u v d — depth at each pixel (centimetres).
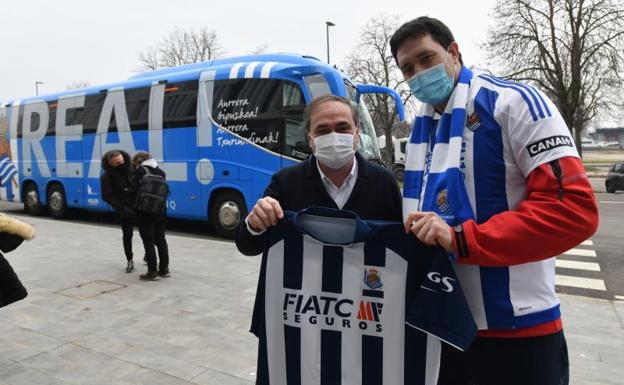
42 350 387
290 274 198
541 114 159
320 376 196
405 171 201
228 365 361
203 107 965
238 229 205
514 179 168
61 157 1257
